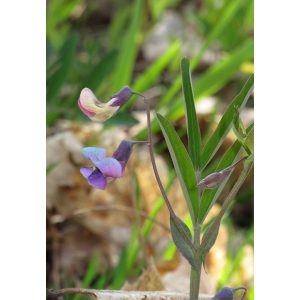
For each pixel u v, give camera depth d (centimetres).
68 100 64
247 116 69
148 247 57
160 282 47
